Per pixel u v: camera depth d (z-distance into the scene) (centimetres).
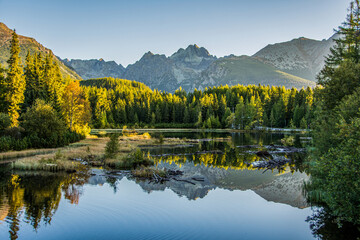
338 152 1238
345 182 1126
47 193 1691
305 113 10525
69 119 5806
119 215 1320
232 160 3362
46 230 1101
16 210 1346
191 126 12338
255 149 4525
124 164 2747
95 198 1605
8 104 4850
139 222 1237
